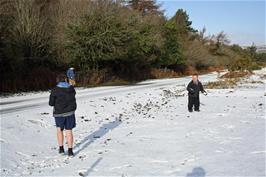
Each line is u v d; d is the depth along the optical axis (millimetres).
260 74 54188
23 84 30125
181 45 71875
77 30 36844
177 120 13883
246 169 7102
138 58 49812
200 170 7270
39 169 7992
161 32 65062
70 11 39625
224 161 7809
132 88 32031
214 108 17141
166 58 64125
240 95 23938
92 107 17438
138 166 7879
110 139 10883
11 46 30453
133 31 42938
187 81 46500
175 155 8656
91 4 41469
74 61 38031
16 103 19703
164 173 7258
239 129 11516
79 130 12430
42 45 34438
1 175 7480
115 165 8047
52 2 42125
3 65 30188
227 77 46438
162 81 46781
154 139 10594
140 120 14211
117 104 19016
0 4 29797
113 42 38688
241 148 8898
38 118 13852
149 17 65312
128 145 9977
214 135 10742
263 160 7660
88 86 35344
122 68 47531
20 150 9453
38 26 34312
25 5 33719
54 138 11203
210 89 29781
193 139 10320
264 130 11195
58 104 9047
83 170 7750
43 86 31969
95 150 9570
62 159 8820
